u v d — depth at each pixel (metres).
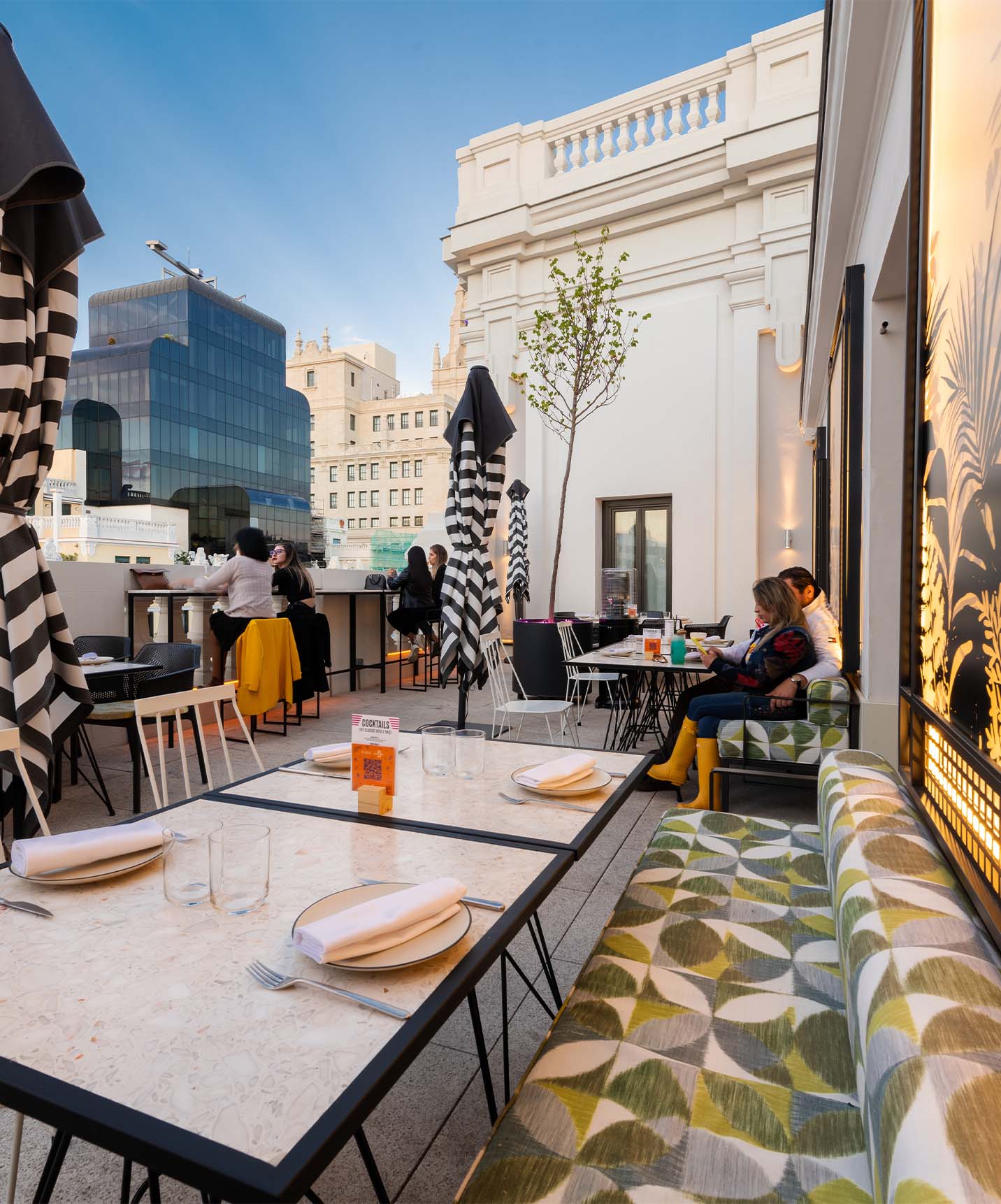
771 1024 1.24
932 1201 0.56
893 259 3.12
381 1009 0.86
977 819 1.22
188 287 68.75
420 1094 1.62
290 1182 0.58
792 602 3.64
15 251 2.68
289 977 0.94
